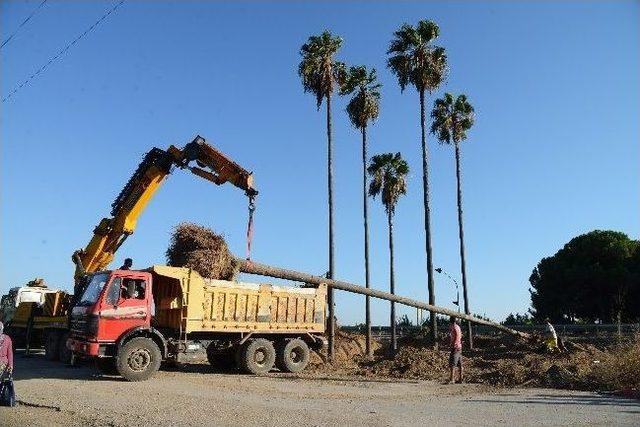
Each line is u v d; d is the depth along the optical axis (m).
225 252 18.27
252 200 19.83
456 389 15.22
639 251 56.12
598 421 10.09
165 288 17.88
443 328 48.66
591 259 58.22
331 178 28.12
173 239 18.31
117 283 15.79
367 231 32.72
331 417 10.36
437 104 36.81
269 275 20.02
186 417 10.15
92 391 13.37
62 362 20.19
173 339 17.22
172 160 19.81
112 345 15.56
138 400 12.08
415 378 18.45
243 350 18.45
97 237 20.36
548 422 9.99
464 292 32.50
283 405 11.80
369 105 33.50
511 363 20.03
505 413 10.98
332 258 27.39
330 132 28.78
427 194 30.89
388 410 11.32
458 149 35.72
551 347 22.81
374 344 34.62
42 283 27.03
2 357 10.91
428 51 31.98
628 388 14.07
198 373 18.41
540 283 62.16
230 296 18.19
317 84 29.42
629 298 54.38
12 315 25.62
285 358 19.25
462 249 33.41
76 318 16.28
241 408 11.23
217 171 19.88
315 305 20.44
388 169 41.22
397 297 23.69
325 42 29.84
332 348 25.36
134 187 20.14
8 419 9.83
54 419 9.95
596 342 26.48
